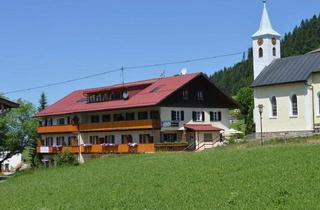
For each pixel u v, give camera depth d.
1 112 72.19
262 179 31.27
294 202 24.11
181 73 87.50
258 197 26.20
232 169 37.12
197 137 77.69
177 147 72.50
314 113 68.19
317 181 28.38
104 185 39.22
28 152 127.31
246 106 137.75
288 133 70.38
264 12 80.81
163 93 77.75
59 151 93.62
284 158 38.53
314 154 38.50
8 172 117.81
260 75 75.25
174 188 33.00
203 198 28.30
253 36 81.00
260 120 69.50
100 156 76.50
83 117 92.44
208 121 82.06
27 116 117.00
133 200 30.64
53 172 59.12
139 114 80.88
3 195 43.62
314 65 69.56
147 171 43.50
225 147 62.56
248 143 62.28
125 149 78.50
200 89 81.56
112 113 86.38
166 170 42.31
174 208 26.64
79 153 88.62
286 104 70.81
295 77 69.56
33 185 48.09
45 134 102.75
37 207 33.59
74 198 35.12
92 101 92.00
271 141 60.50
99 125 85.88
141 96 81.38
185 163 45.06
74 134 93.88
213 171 37.62
